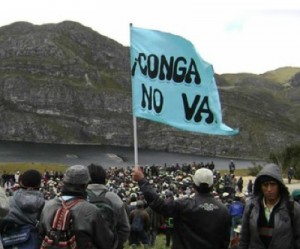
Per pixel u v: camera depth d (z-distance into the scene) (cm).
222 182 4772
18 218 730
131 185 4041
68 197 643
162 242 2038
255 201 654
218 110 873
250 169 8012
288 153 7469
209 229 693
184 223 704
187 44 880
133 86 909
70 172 647
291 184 5816
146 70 898
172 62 885
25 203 733
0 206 627
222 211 702
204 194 711
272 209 641
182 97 884
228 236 716
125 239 743
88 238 617
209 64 880
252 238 645
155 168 6794
